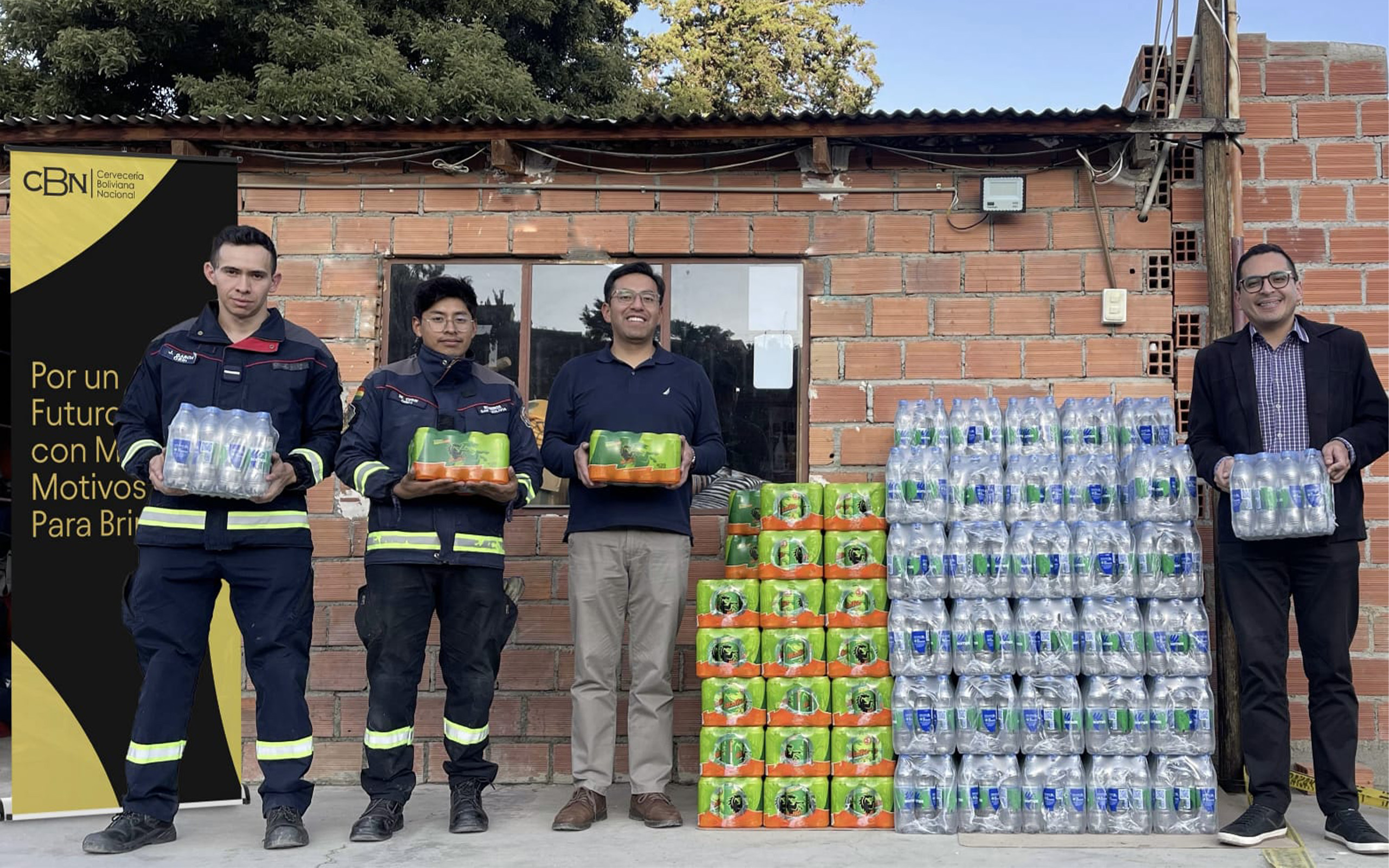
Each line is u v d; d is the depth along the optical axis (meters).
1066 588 4.54
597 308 5.91
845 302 5.78
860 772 4.55
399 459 4.45
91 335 4.92
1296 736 5.36
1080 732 4.46
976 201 5.76
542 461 4.72
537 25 16.58
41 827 4.61
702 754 4.59
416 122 5.57
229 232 4.24
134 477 4.80
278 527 4.27
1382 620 5.43
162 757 4.26
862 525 4.73
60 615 4.81
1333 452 4.16
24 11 13.77
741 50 23.59
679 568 4.67
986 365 5.70
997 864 3.99
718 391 5.84
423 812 4.91
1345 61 5.72
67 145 5.71
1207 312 5.63
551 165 5.92
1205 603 5.44
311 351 4.40
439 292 4.54
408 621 4.39
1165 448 4.66
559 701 5.65
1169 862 4.02
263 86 12.82
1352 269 5.64
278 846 4.18
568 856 4.11
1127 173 5.72
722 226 5.84
